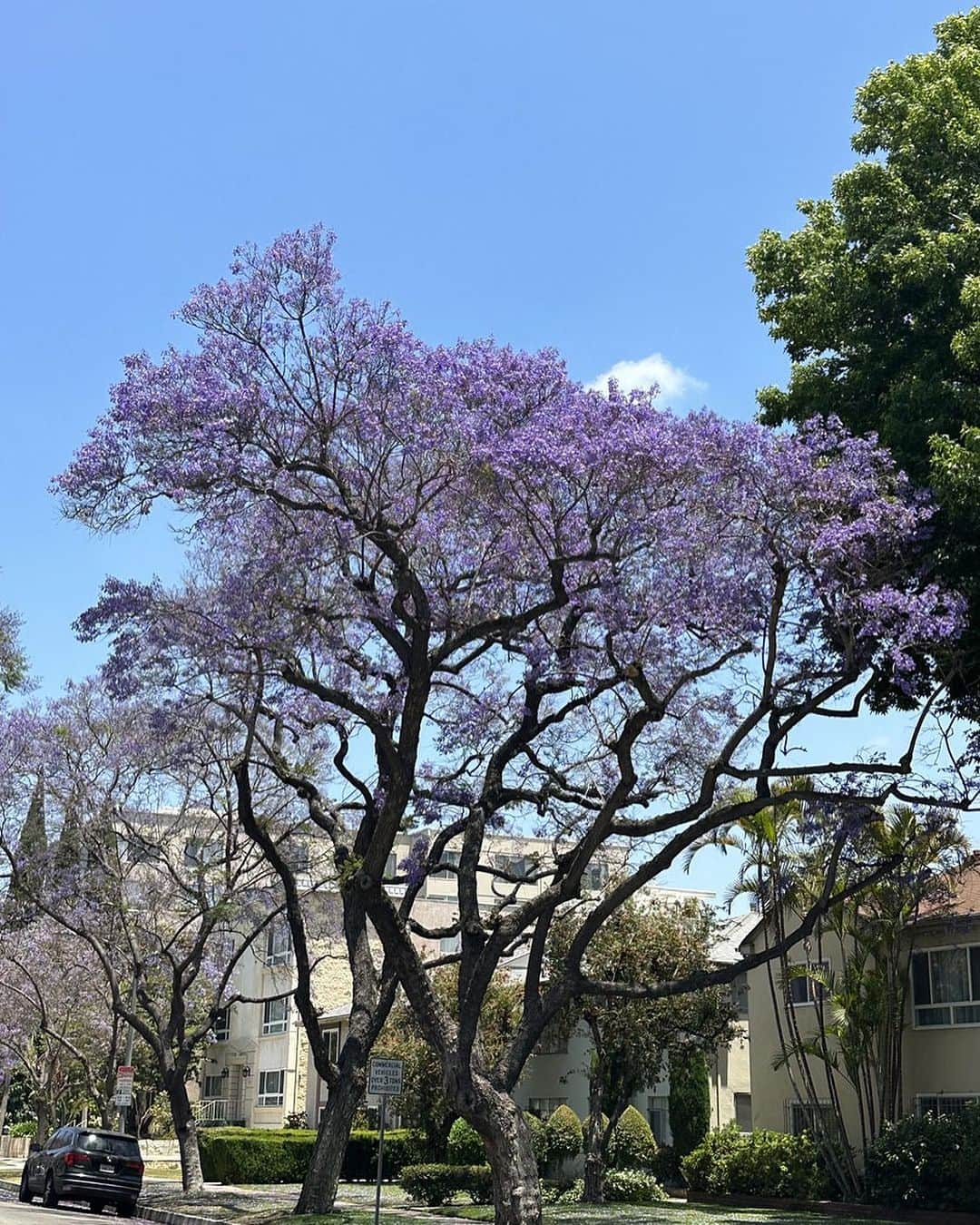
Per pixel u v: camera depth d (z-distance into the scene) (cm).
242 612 1958
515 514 1858
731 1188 3077
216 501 1844
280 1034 5241
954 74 2083
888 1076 2892
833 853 2555
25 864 3069
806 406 2105
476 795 2320
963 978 2930
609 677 2038
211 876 3384
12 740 3078
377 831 1947
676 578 1812
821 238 2117
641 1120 3716
